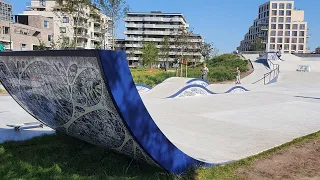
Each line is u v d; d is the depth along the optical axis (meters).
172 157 3.74
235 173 4.00
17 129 6.41
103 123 3.48
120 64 2.94
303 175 3.97
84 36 58.31
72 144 5.05
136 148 3.52
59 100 3.82
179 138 5.98
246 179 3.80
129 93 3.07
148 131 3.37
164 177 3.62
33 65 3.68
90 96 3.18
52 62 3.30
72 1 32.94
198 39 68.44
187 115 8.74
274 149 5.08
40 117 5.24
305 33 101.38
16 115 8.52
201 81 16.56
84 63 2.91
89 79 3.02
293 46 102.62
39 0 69.31
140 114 3.23
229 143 5.59
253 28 117.12
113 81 2.88
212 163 4.21
